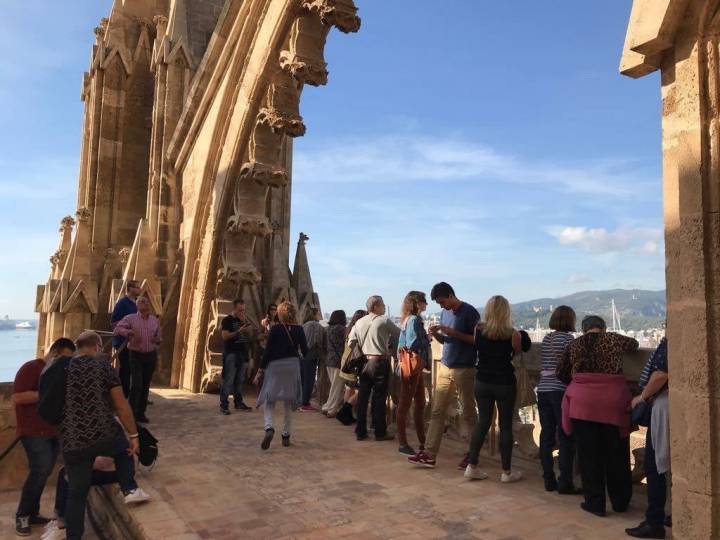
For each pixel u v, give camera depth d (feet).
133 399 28.22
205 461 21.49
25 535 19.01
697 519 11.26
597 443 15.81
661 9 11.78
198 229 43.91
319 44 33.45
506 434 18.67
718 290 11.16
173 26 52.06
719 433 11.05
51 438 19.48
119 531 16.89
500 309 18.42
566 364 16.61
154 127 50.83
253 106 37.35
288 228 50.44
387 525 14.90
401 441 22.16
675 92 12.07
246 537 14.12
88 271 45.50
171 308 46.34
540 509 16.14
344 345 31.53
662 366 13.61
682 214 11.81
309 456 22.30
